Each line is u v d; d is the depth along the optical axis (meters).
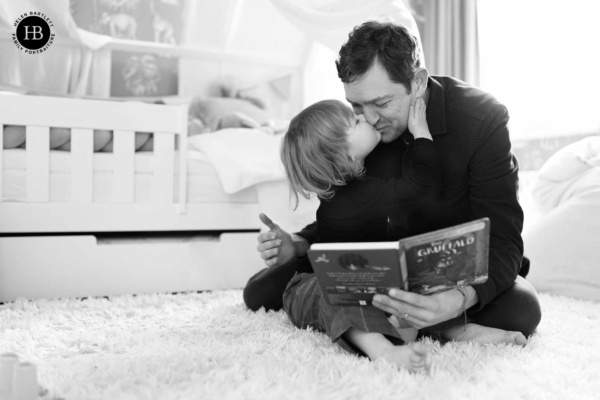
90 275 1.98
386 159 1.38
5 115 1.90
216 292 2.00
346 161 1.25
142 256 2.04
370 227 1.29
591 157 2.19
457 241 1.04
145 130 2.05
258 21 3.17
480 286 1.20
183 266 2.09
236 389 0.97
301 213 2.19
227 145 2.26
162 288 2.06
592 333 1.41
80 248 1.97
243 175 2.12
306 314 1.39
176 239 2.16
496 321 1.31
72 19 2.84
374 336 1.16
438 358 1.16
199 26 3.16
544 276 2.01
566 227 2.04
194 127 2.87
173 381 1.02
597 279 1.92
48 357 1.21
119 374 1.06
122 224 2.04
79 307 1.74
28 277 1.92
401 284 1.06
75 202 1.98
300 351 1.22
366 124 1.27
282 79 3.48
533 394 0.97
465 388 0.99
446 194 1.30
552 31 2.74
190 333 1.42
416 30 2.20
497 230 1.28
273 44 3.23
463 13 3.13
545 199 2.24
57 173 1.97
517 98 2.89
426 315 1.09
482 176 1.28
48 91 2.79
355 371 1.06
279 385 0.98
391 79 1.20
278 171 2.16
